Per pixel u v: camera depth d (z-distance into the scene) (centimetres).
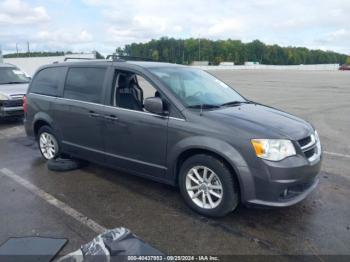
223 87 488
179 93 387
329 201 396
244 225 341
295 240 312
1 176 490
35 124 562
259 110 411
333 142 681
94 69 465
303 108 1184
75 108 475
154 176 400
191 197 368
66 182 464
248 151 321
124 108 418
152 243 308
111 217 359
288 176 316
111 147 437
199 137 345
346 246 302
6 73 1006
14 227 335
